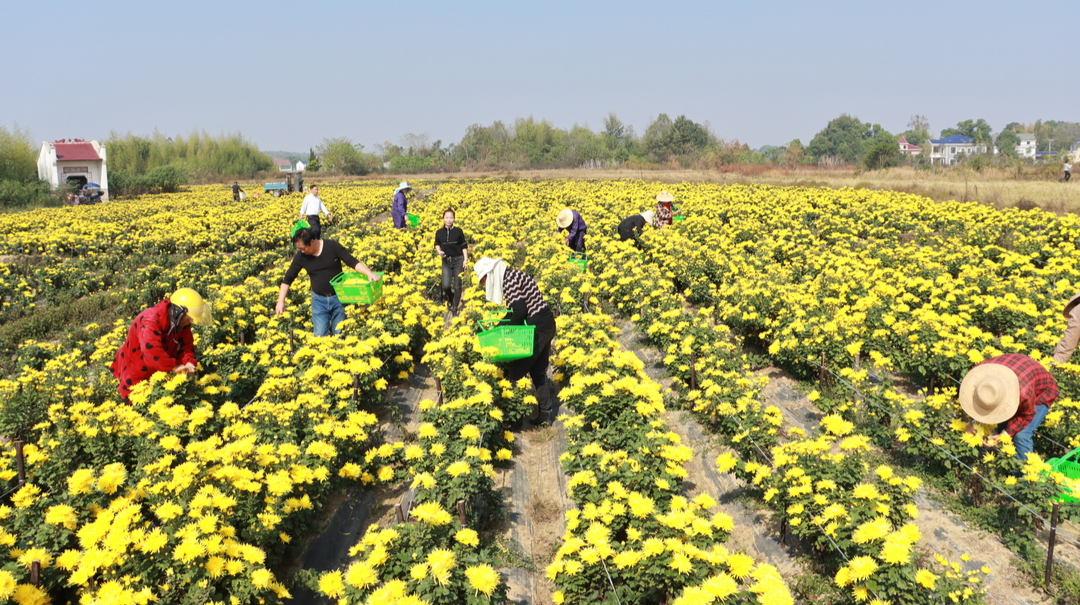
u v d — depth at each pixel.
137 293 15.20
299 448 6.14
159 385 6.80
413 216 22.77
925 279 12.66
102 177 54.81
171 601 4.30
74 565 4.46
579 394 7.08
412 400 9.25
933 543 5.76
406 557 4.59
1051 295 11.59
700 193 32.56
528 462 7.61
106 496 5.25
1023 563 5.39
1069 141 177.88
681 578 4.46
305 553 5.83
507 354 7.54
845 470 5.62
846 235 19.17
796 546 5.74
